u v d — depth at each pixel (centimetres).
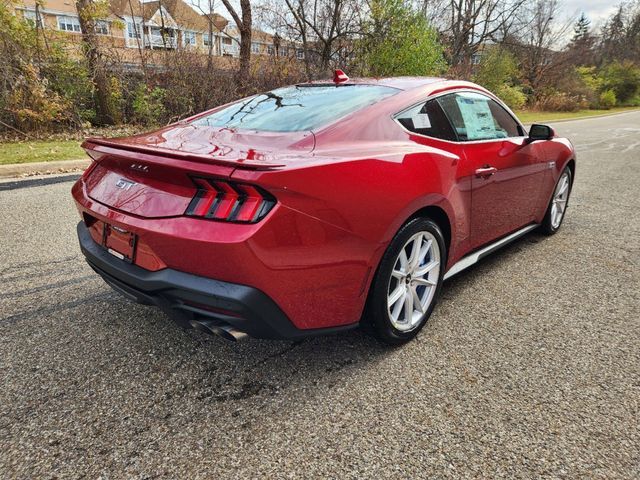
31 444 177
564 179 441
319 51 1864
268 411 196
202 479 161
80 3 1195
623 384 217
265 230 170
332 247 193
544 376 222
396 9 1636
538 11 3672
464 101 299
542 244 423
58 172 738
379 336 236
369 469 166
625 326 273
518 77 3684
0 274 337
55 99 1112
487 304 300
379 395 207
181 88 1312
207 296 177
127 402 201
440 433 184
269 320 183
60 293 308
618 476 164
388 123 240
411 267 243
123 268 206
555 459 171
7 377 218
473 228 296
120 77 1277
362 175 201
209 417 193
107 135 1148
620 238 443
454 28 2772
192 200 180
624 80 4969
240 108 284
